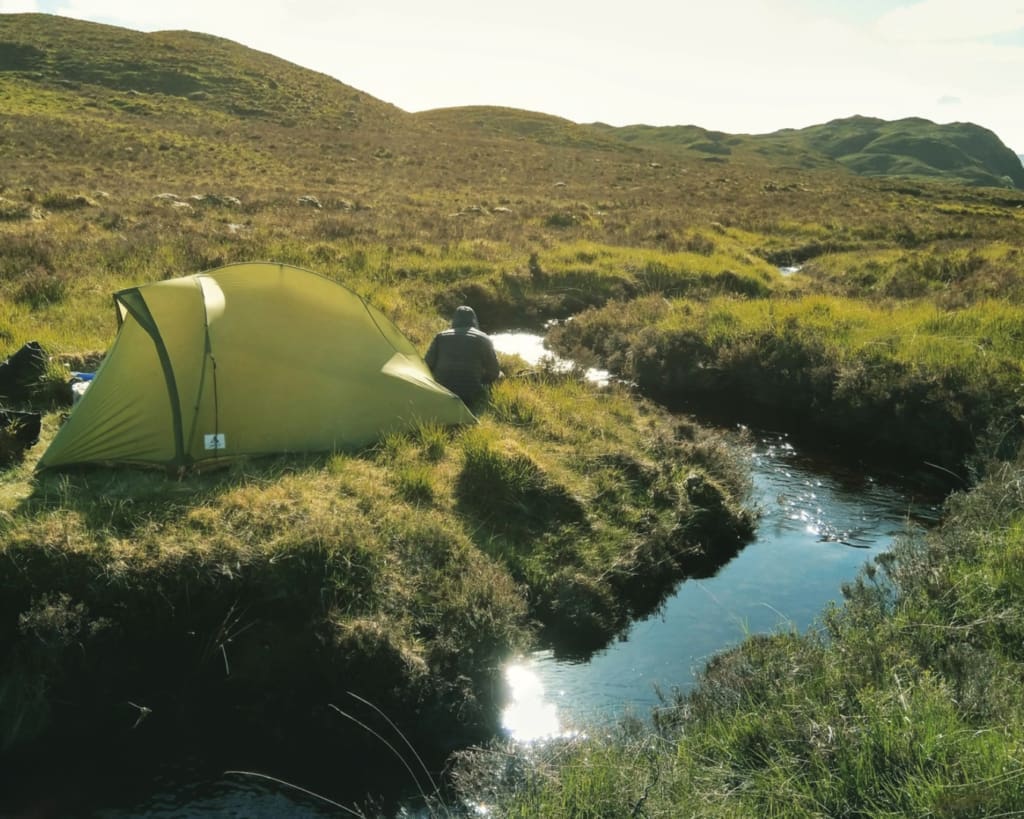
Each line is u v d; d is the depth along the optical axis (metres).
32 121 48.97
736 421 12.88
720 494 9.29
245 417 8.42
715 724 5.29
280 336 8.85
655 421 11.16
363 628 6.28
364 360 9.33
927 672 5.29
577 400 11.20
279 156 51.22
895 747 4.46
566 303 18.88
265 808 5.36
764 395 13.64
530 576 7.44
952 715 4.71
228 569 6.60
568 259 21.52
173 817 5.27
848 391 12.59
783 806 4.32
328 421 8.85
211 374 8.27
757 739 5.05
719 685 5.86
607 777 4.64
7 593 6.38
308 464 8.43
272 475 8.09
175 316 8.43
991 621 6.05
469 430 9.34
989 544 7.21
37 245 17.52
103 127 50.75
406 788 5.52
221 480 7.92
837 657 5.71
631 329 16.27
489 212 33.94
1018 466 8.87
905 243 32.28
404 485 8.10
